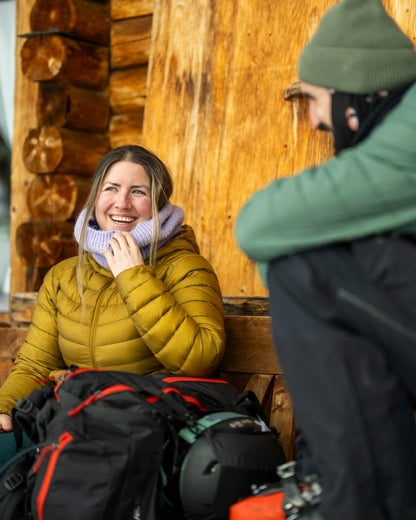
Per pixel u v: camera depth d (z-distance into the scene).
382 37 1.50
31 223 4.18
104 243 2.40
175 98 3.61
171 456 1.94
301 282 1.43
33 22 4.17
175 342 2.14
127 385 1.98
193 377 2.17
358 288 1.40
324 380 1.39
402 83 1.50
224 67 3.46
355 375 1.38
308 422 1.41
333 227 1.41
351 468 1.37
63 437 1.87
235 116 3.39
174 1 3.67
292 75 3.24
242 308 2.76
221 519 1.88
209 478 1.87
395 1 2.96
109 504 1.81
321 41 1.55
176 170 3.56
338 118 1.55
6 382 2.52
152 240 2.38
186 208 3.50
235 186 3.36
